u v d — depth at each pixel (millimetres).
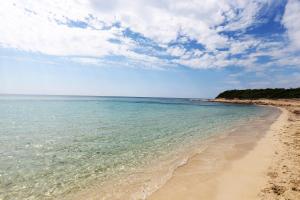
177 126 22094
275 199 5988
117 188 7258
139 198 6465
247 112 43188
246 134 17281
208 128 20922
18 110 40094
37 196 6805
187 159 10414
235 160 10016
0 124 22234
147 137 16109
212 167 9141
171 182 7625
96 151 12070
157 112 40656
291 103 73312
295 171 8078
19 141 14438
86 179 8125
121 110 44125
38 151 11992
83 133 17469
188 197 6434
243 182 7359
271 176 7723
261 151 11469
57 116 30500
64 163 9992
